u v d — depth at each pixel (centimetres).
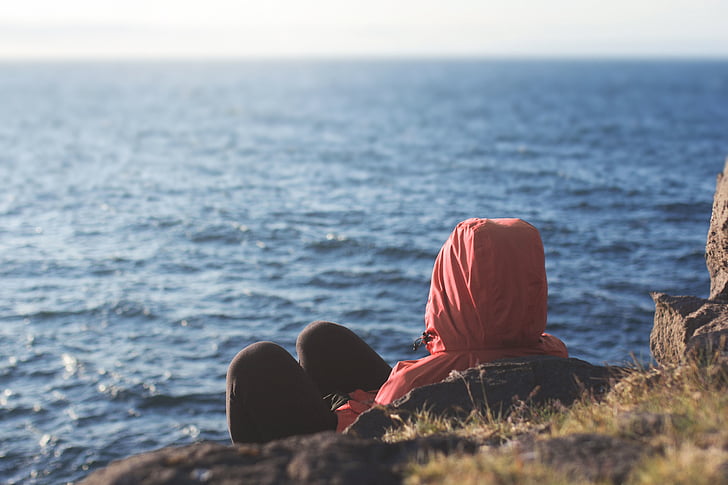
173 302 1864
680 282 1681
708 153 4834
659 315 474
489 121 8538
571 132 6812
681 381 339
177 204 3366
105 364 1476
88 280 2105
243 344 1562
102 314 1795
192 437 1159
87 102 15225
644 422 277
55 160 5472
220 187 3909
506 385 334
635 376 348
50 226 2908
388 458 262
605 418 292
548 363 346
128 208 3288
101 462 1090
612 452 249
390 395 351
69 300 1914
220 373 1416
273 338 1595
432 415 328
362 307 1745
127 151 6088
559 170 4041
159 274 2145
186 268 2197
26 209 3338
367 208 3061
